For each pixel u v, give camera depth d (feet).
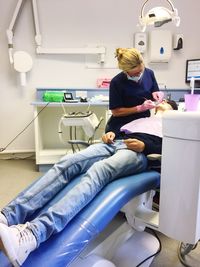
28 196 3.60
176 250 4.70
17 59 10.04
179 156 3.10
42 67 10.74
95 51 10.71
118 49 5.26
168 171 3.27
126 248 4.18
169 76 11.55
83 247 3.08
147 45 11.12
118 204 3.55
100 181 3.74
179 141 3.07
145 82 5.52
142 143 4.46
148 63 11.31
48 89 10.62
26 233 2.85
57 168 4.03
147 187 4.13
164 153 3.29
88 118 8.28
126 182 3.94
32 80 10.77
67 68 10.91
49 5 10.33
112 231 4.15
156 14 5.51
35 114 9.12
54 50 10.52
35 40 10.41
